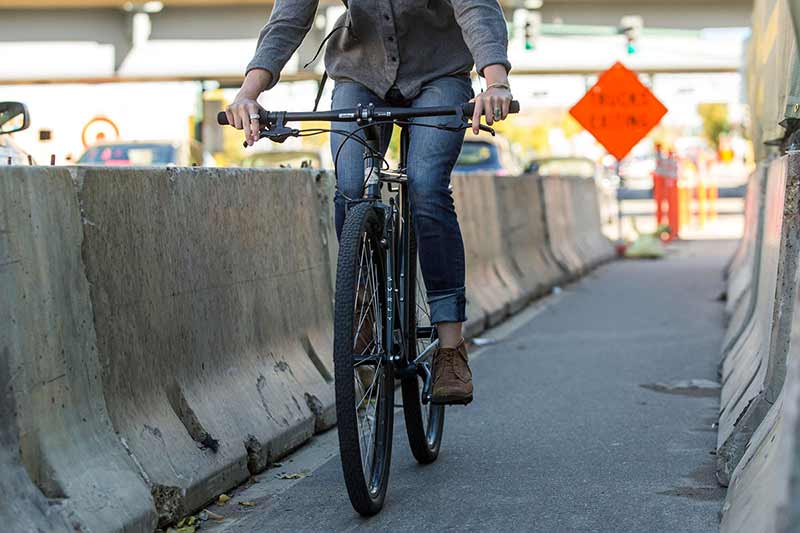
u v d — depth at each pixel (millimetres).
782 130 11383
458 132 7523
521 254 21547
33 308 6137
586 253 28406
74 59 52812
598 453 9031
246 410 8570
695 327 16953
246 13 52281
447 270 7551
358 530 7062
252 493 8008
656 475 8289
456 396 7641
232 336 8805
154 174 7734
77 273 6664
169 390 7707
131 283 7281
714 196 51688
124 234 7242
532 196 23250
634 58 55406
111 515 6285
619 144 30109
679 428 9984
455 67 7633
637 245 32000
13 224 6031
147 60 52750
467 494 7832
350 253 6727
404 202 7824
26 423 5949
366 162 7379
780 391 7742
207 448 7758
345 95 7680
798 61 9133
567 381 12562
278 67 7398
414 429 8266
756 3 18078
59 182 6582
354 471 6836
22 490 5770
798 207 7805
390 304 7434
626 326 17297
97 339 6812
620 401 11328
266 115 7047
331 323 11203
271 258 9805
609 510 7379
